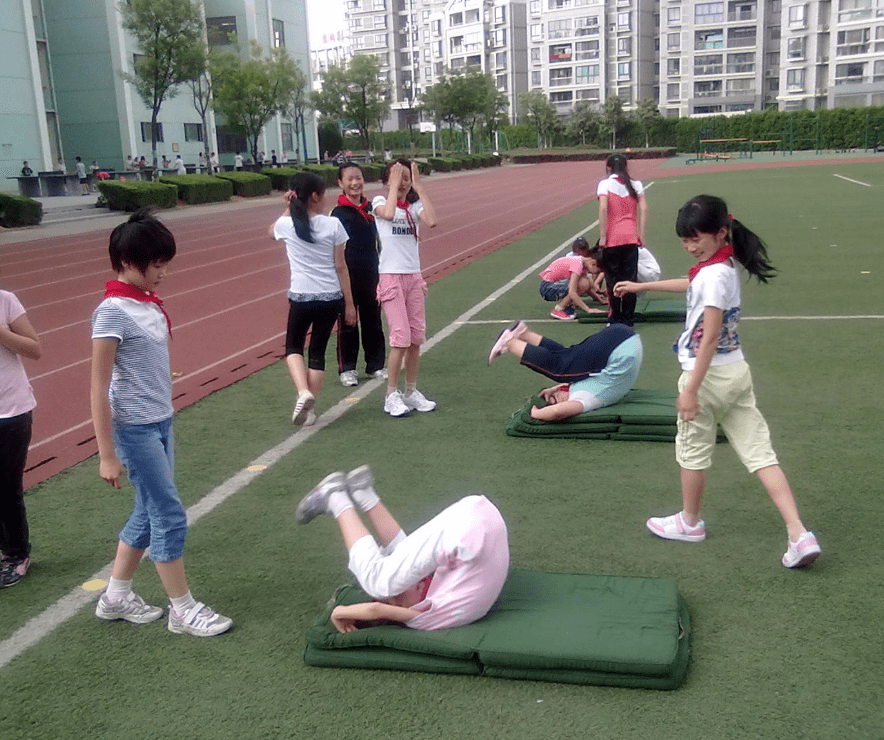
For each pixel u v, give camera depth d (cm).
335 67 6531
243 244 1922
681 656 298
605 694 289
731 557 382
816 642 313
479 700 289
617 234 830
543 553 392
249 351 856
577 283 930
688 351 373
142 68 4103
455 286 1194
